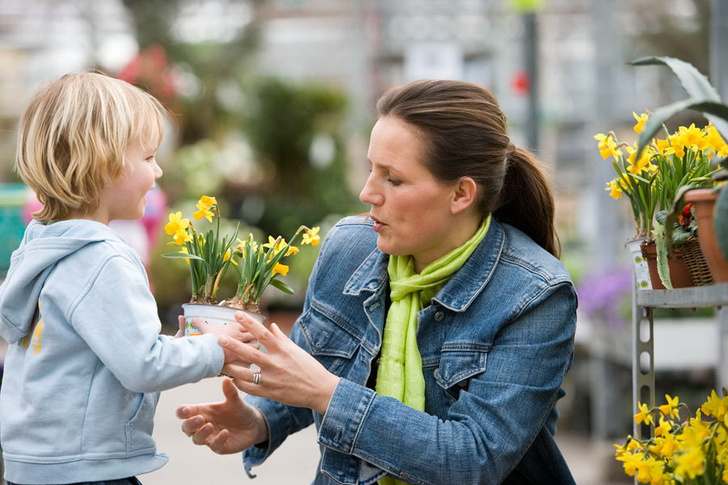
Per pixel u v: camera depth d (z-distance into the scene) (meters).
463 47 14.26
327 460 2.10
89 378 2.06
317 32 16.67
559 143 16.19
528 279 2.08
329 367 2.24
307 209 13.95
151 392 2.01
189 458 5.74
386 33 14.74
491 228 2.19
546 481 2.21
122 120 2.12
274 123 14.63
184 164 13.66
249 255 2.21
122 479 2.08
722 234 1.55
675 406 2.00
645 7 11.23
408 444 1.96
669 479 1.81
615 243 7.75
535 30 8.87
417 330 2.13
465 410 2.02
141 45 14.91
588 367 7.07
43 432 2.03
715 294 1.64
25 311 2.09
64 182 2.08
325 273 2.31
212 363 2.04
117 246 2.09
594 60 8.07
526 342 2.04
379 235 2.12
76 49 14.86
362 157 16.14
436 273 2.12
